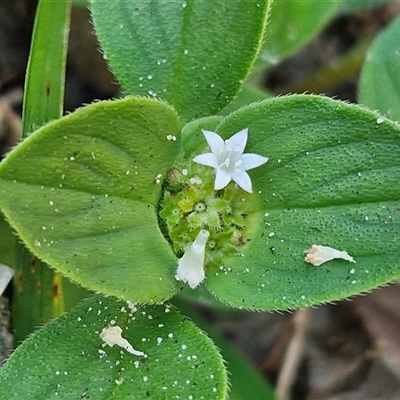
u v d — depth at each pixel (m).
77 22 0.16
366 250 0.11
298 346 0.16
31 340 0.11
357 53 0.16
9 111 0.16
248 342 0.16
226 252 0.11
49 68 0.12
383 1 0.16
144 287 0.11
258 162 0.11
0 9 0.16
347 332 0.16
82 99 0.16
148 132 0.11
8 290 0.13
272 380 0.16
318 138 0.11
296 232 0.11
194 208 0.11
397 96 0.14
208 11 0.12
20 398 0.11
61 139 0.10
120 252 0.11
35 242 0.10
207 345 0.11
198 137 0.12
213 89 0.12
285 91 0.17
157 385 0.11
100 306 0.11
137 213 0.11
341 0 0.15
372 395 0.16
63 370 0.11
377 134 0.11
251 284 0.11
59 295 0.12
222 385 0.11
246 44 0.12
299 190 0.11
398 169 0.11
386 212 0.11
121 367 0.11
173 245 0.11
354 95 0.17
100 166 0.11
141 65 0.12
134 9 0.12
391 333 0.16
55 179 0.10
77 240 0.10
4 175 0.10
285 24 0.14
